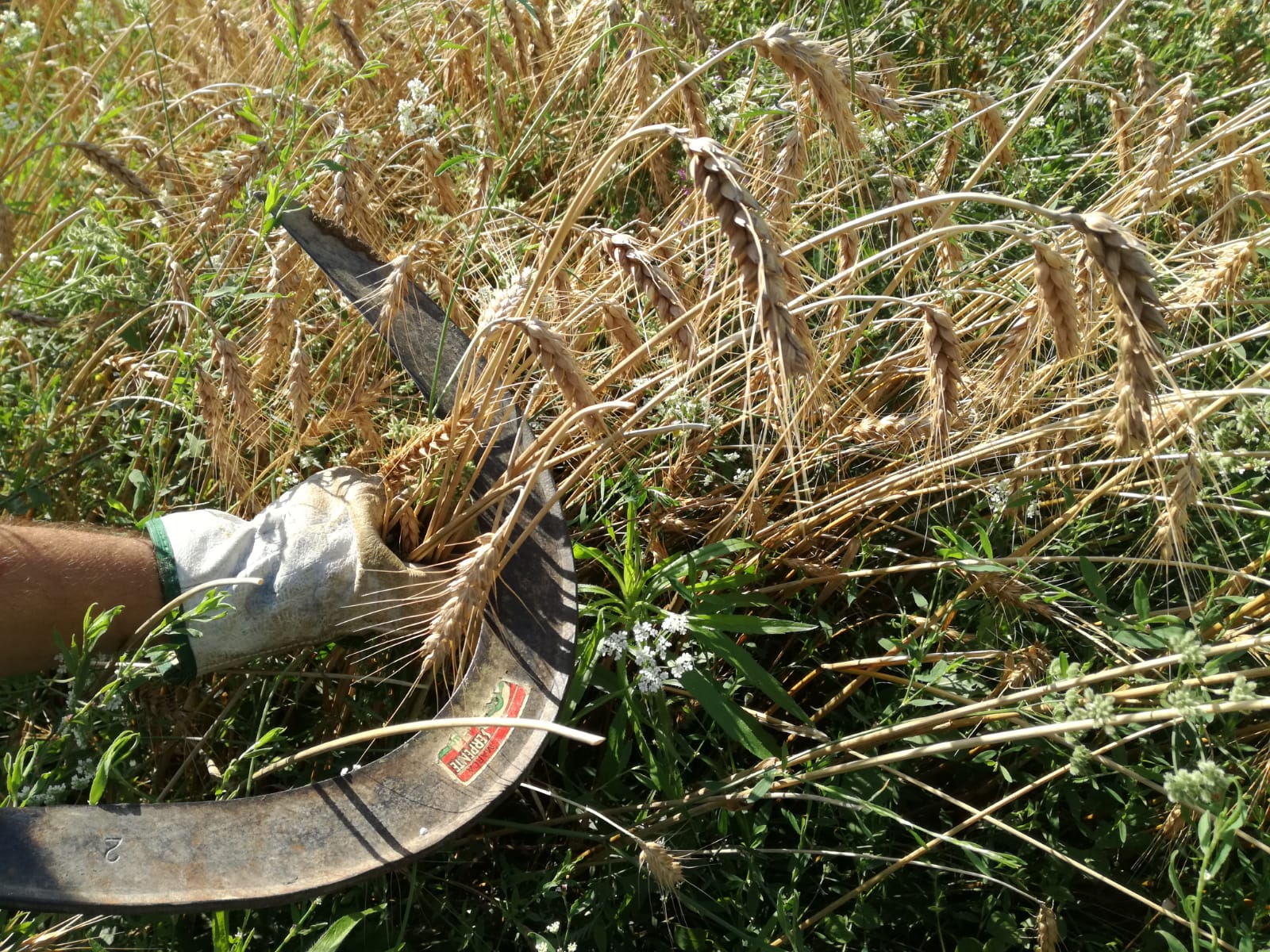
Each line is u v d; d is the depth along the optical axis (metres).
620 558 0.61
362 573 0.53
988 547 0.56
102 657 0.51
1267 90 0.83
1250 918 0.52
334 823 0.46
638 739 0.54
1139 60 0.74
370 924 0.51
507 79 0.85
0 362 0.73
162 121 0.90
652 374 0.59
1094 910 0.58
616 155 0.46
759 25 0.89
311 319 0.75
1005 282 0.66
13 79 0.96
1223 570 0.55
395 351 0.60
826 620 0.59
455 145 0.82
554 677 0.50
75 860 0.43
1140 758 0.56
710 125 0.73
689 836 0.55
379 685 0.59
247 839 0.45
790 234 0.64
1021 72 0.90
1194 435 0.49
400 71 0.86
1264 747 0.58
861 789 0.56
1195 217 0.79
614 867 0.54
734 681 0.56
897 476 0.60
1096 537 0.69
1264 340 0.72
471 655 0.55
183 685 0.58
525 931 0.51
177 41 1.05
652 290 0.48
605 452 0.54
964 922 0.56
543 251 0.60
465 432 0.54
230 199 0.68
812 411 0.59
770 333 0.40
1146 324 0.39
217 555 0.52
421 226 0.79
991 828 0.56
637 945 0.54
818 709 0.62
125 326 0.64
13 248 0.73
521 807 0.59
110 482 0.69
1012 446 0.63
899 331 0.73
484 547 0.49
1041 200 0.76
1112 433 0.51
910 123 0.77
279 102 0.68
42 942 0.45
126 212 0.88
